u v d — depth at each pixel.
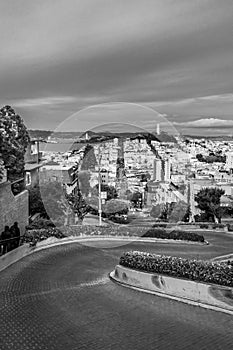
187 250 12.17
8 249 10.02
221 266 6.66
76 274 8.84
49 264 9.82
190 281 6.70
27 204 12.89
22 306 6.62
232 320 5.78
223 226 19.47
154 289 7.26
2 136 11.45
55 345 5.10
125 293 7.27
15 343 5.18
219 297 6.25
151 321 5.84
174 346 5.02
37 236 11.68
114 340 5.22
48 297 7.10
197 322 5.75
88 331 5.52
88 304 6.66
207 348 4.96
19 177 12.38
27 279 8.40
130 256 8.07
